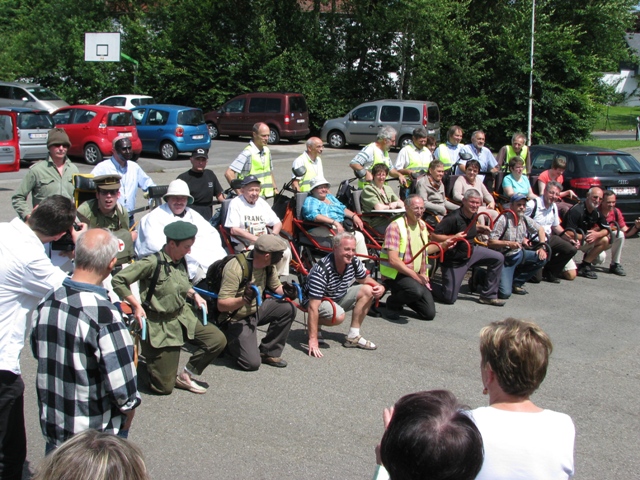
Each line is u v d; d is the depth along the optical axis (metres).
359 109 25.42
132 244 5.88
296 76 29.70
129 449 2.04
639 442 4.76
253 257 5.39
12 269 3.46
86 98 32.91
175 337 4.98
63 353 3.08
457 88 26.91
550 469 2.47
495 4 27.92
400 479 1.91
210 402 5.10
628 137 32.84
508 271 8.14
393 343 6.54
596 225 9.29
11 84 27.20
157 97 31.28
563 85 26.00
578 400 5.42
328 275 6.07
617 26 28.84
